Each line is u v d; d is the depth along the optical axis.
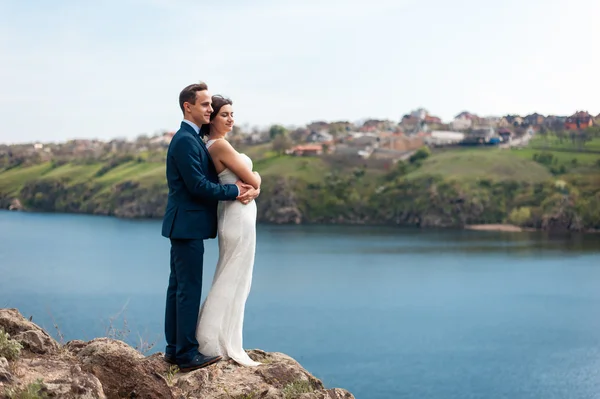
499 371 65.50
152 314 84.44
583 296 110.44
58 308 89.38
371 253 162.38
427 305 102.19
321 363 68.38
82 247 167.88
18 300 95.81
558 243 186.88
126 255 152.00
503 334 83.12
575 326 88.25
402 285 119.69
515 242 188.62
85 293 102.94
